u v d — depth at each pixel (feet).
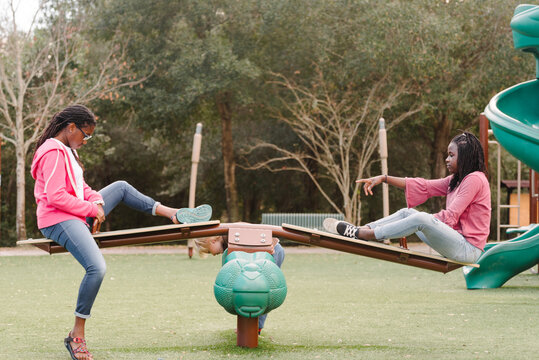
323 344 15.26
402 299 24.62
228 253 14.84
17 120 66.69
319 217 61.46
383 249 15.07
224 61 66.54
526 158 25.82
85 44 75.46
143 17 72.13
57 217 13.38
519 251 28.30
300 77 73.72
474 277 28.96
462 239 14.70
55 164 13.26
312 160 84.28
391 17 64.49
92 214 13.60
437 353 14.19
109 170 95.91
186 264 44.01
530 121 29.40
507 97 29.30
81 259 13.33
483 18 68.74
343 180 71.26
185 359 13.38
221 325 18.29
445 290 28.04
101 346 14.97
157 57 71.00
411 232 14.69
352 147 77.25
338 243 15.16
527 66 66.95
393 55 65.36
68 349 13.26
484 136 34.91
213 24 71.97
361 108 72.23
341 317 19.89
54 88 66.39
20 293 26.55
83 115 13.97
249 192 91.35
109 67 69.05
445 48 66.39
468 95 71.46
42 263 44.75
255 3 71.00
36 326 17.97
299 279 33.73
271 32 70.44
